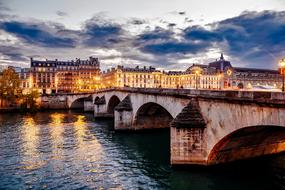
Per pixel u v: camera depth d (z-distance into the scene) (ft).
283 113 62.54
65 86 538.06
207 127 87.45
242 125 73.82
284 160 98.89
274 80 394.52
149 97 143.64
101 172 94.22
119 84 533.96
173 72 601.21
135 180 86.02
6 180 86.63
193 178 85.46
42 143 141.08
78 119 248.93
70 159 110.83
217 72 495.82
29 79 515.09
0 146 133.69
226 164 91.35
